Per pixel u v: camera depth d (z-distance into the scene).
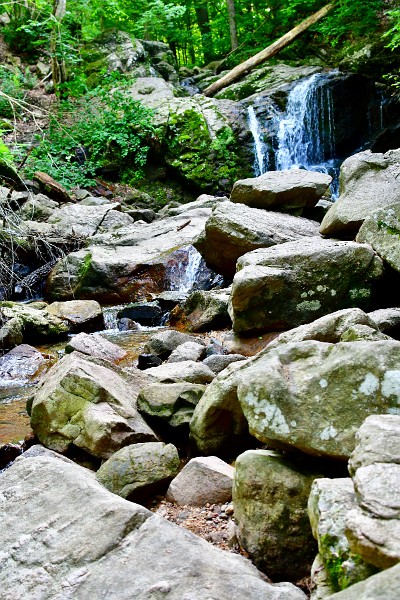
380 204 6.26
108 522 2.18
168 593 1.91
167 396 4.01
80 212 11.41
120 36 17.69
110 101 15.18
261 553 2.50
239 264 5.88
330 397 2.47
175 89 16.80
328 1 17.80
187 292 8.54
